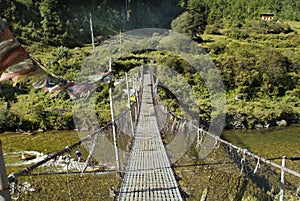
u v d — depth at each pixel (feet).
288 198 15.43
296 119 51.65
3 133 45.27
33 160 31.14
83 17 129.49
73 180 21.91
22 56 4.83
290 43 99.55
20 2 120.26
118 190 18.08
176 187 16.38
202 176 22.20
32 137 42.50
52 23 115.96
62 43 108.78
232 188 18.90
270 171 16.84
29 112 48.62
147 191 15.85
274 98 59.57
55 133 44.42
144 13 146.00
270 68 61.82
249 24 124.36
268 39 108.27
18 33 106.22
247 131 46.57
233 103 54.34
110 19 137.49
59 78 6.45
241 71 61.31
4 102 52.60
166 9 149.38
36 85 6.28
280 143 39.22
